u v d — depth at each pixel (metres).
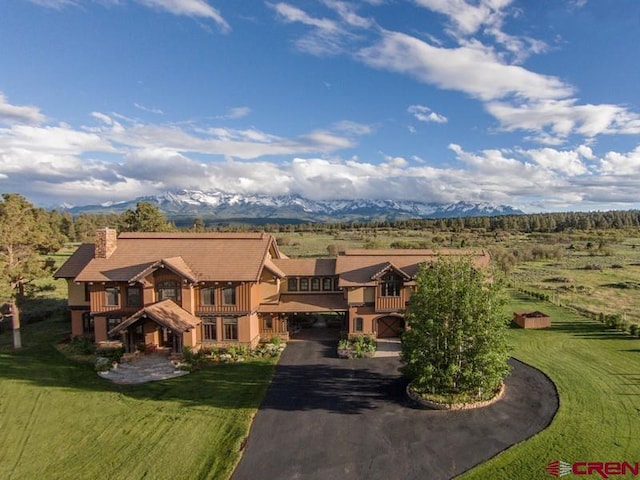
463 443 19.78
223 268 35.59
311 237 140.75
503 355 23.67
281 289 40.03
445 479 17.22
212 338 35.38
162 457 18.94
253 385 26.98
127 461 18.69
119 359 31.47
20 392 25.86
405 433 20.78
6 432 21.23
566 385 25.80
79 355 33.19
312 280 39.97
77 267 37.56
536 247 98.12
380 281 36.25
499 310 24.27
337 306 37.53
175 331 31.11
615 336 36.03
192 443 20.03
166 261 33.69
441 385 25.11
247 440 20.25
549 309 46.03
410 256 39.12
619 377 26.91
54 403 24.39
